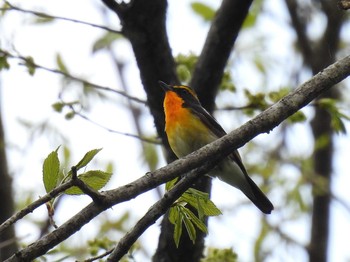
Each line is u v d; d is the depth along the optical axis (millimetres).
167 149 11477
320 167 14602
